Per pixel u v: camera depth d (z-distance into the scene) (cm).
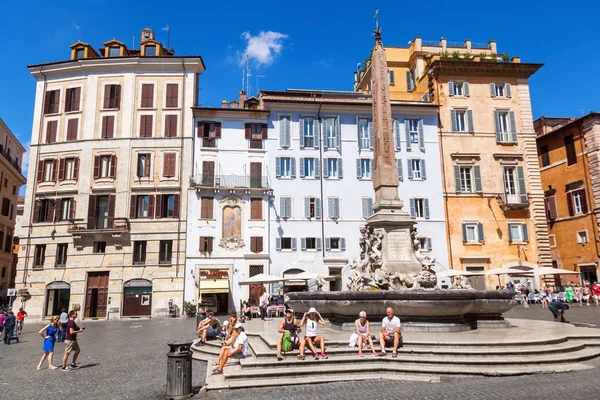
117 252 3566
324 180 3834
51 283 3578
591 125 3931
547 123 4812
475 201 3941
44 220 3722
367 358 1078
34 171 3809
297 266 3631
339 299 1432
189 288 3516
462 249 3841
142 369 1213
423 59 4706
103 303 3512
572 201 4112
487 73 4175
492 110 4122
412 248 1662
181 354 891
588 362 1066
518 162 4056
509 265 3822
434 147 4006
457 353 1077
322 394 853
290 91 4166
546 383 860
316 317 1202
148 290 3528
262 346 1276
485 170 4006
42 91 3953
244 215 3669
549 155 4416
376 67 1925
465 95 4112
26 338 2258
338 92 4291
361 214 3819
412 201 3875
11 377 1164
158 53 4116
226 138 3809
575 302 3331
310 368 1038
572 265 4072
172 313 3438
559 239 4241
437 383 918
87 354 1550
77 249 3588
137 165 3728
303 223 3731
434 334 1305
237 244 3616
